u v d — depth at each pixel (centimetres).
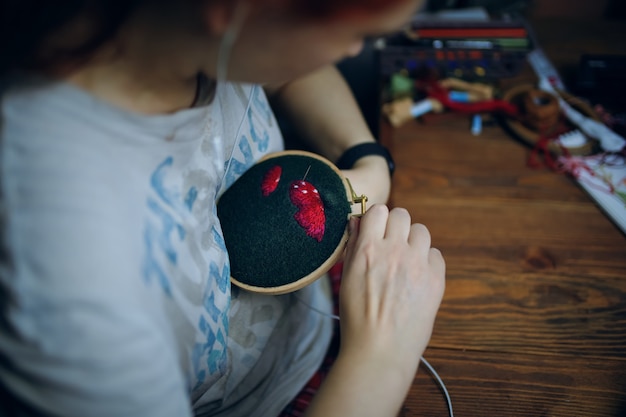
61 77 33
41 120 32
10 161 32
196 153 42
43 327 31
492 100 72
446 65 76
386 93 76
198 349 43
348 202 50
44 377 32
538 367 53
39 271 31
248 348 52
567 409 51
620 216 62
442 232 62
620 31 85
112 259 32
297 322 58
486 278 59
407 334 44
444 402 52
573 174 66
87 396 33
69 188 32
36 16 32
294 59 34
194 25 33
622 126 70
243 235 48
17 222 31
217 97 44
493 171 67
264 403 55
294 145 95
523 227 62
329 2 30
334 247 48
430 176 67
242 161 51
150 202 37
